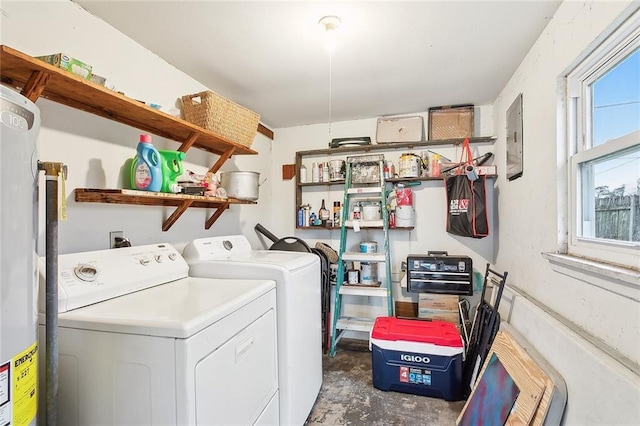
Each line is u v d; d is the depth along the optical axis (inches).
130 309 42.4
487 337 78.4
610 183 47.1
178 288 55.5
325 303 113.3
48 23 51.3
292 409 63.2
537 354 56.0
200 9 57.3
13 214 27.3
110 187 61.3
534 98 68.6
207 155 92.0
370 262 115.6
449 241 113.2
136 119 63.6
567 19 53.5
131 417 37.6
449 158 113.2
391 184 120.0
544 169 63.1
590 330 45.9
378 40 68.0
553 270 58.2
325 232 128.3
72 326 39.9
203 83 89.3
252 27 63.1
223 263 67.8
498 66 80.0
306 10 57.8
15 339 27.8
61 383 40.3
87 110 56.2
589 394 40.5
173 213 74.9
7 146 26.4
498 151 100.1
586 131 52.8
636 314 36.5
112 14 58.7
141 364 37.3
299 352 67.9
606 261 45.4
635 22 39.4
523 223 75.1
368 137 117.0
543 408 46.4
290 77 86.4
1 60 39.3
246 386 49.1
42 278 42.7
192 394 36.5
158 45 69.6
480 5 56.3
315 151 123.2
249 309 51.0
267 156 130.6
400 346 84.3
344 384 89.4
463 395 83.0
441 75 85.7
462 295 101.5
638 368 35.5
